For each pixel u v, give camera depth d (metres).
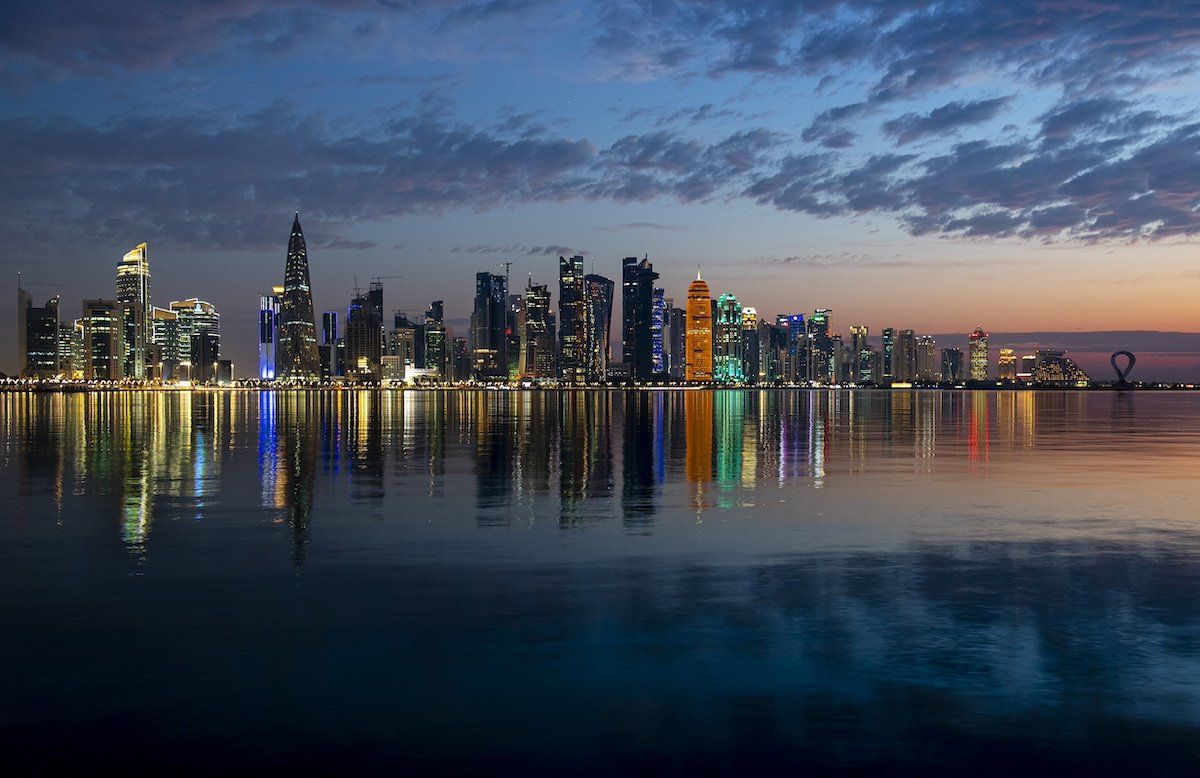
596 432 86.44
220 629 17.14
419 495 36.91
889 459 54.91
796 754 12.04
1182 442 72.56
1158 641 16.52
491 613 18.27
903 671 14.93
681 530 28.11
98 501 35.06
